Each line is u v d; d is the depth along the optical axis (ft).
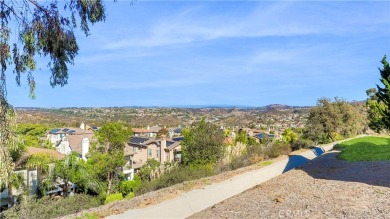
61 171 66.80
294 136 101.60
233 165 53.16
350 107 96.53
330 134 85.76
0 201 49.83
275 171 43.73
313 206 23.31
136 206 24.11
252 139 125.29
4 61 18.37
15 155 52.08
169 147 131.95
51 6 19.12
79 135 128.77
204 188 28.96
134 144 147.64
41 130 164.86
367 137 91.86
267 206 24.25
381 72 41.27
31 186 60.90
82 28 20.27
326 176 37.14
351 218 19.85
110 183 77.97
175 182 43.47
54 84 20.56
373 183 30.60
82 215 22.95
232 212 23.43
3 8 17.99
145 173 98.84
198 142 75.15
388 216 19.72
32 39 18.51
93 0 19.51
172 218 23.43
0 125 19.69
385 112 45.14
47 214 37.01
